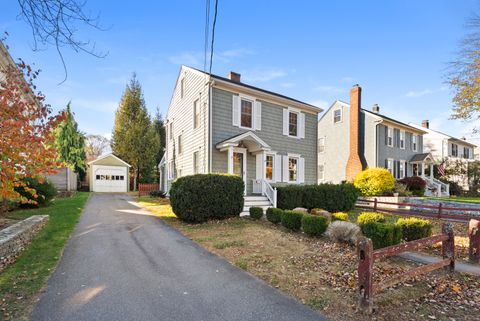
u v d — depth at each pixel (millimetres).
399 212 13477
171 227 8961
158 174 34531
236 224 9383
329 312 3486
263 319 3305
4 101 6246
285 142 16141
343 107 24297
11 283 4297
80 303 3666
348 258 5656
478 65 14000
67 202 14547
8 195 6660
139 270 4992
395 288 4250
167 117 22000
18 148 6305
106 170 27000
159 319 3279
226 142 12438
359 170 21219
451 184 27219
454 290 4207
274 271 4980
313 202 13500
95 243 6801
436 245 6859
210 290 4148
